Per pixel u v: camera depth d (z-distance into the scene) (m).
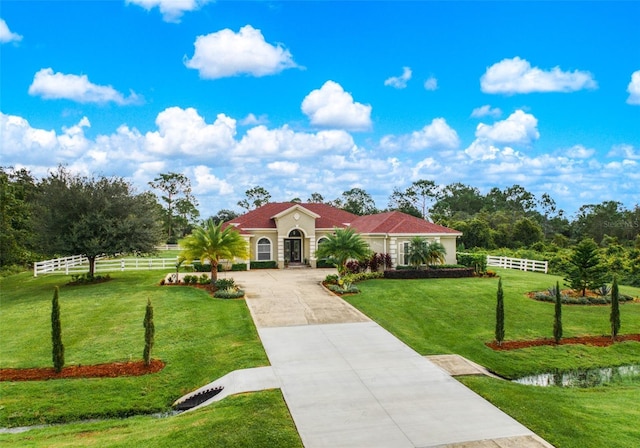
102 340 18.00
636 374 15.88
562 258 38.75
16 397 12.92
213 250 27.98
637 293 27.88
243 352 16.28
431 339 18.80
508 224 67.12
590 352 17.62
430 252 31.88
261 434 10.02
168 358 16.05
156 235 32.47
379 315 21.77
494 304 24.09
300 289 27.97
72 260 41.22
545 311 22.92
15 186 48.41
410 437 9.96
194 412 11.70
